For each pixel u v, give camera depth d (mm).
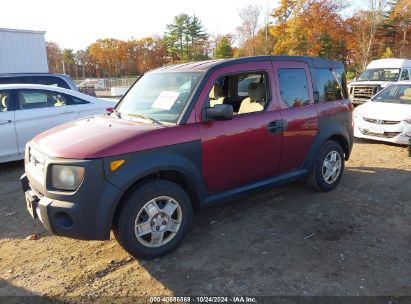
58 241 4047
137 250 3436
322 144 5055
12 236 4188
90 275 3369
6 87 6719
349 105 5555
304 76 4887
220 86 4730
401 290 3055
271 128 4344
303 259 3547
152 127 3594
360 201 4969
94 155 3137
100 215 3166
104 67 84188
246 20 54406
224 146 3926
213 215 4602
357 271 3330
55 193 3182
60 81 9328
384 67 15398
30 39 15016
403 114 7891
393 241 3867
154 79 4527
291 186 5594
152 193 3426
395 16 49469
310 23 47594
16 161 7500
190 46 76938
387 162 6934
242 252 3703
